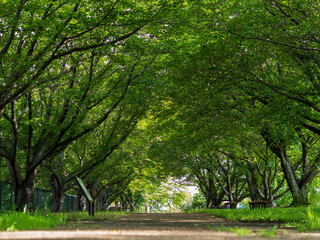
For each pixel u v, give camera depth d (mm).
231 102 17672
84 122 20594
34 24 11492
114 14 11508
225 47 13672
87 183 25219
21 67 12055
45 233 4922
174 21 12266
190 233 5238
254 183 30094
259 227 7492
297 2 13094
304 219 8875
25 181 14875
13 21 11227
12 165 14320
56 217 8414
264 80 14828
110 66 16172
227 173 35688
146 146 25469
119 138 19594
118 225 8234
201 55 14000
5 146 15430
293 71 16234
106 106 19578
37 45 15508
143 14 11914
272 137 18609
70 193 39688
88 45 12891
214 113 17562
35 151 15711
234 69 14141
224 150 29359
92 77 17062
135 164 24000
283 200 34406
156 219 13109
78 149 22984
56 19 11766
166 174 33062
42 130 16094
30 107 15656
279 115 15211
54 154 16234
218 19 12516
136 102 17328
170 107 19234
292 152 27406
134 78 15578
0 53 12312
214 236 4516
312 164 22203
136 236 4559
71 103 15789
